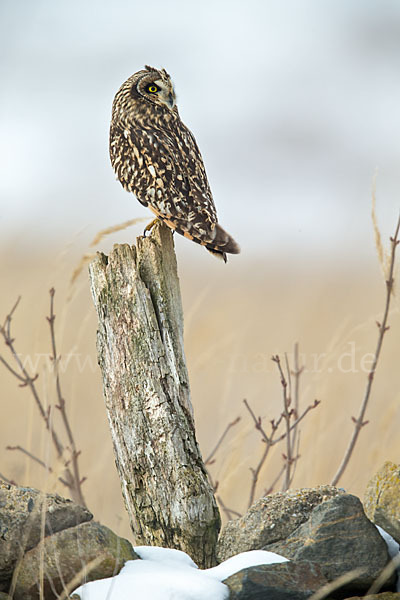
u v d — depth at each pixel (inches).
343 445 459.8
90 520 265.9
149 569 252.8
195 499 288.2
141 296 301.6
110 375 307.9
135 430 299.9
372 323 603.5
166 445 294.2
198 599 235.8
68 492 386.3
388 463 285.9
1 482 269.9
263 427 486.9
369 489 283.6
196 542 288.4
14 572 249.6
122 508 406.0
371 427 476.1
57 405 397.1
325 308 775.7
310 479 423.8
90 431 458.9
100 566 248.4
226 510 382.0
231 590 242.8
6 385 516.7
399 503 268.1
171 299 306.3
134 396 300.4
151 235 312.7
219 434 486.9
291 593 242.8
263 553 257.9
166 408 295.7
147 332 299.7
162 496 294.4
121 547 258.7
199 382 542.6
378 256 360.8
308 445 434.0
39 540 254.5
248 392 530.6
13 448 363.6
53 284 383.2
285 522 277.0
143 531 301.0
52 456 416.8
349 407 507.8
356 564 256.1
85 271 357.1
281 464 454.9
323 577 250.2
